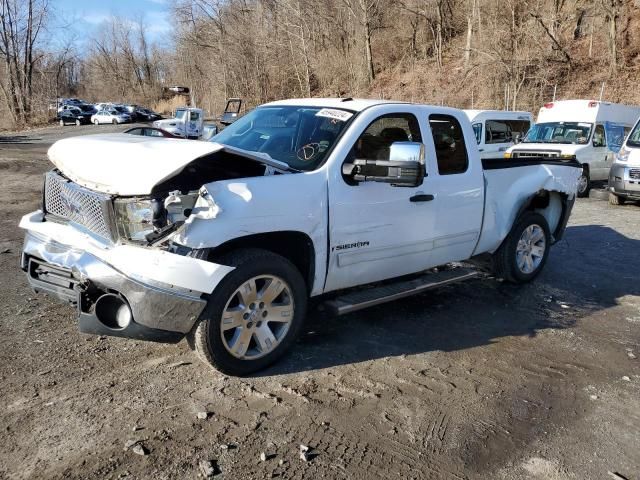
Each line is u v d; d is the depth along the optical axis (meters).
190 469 2.82
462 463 3.00
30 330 4.36
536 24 30.91
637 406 3.68
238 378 3.76
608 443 3.25
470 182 5.17
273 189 3.71
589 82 27.80
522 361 4.27
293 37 49.41
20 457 2.85
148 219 3.35
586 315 5.34
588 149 14.27
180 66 71.94
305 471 2.85
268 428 3.21
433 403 3.59
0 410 3.25
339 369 3.98
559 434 3.32
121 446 2.97
